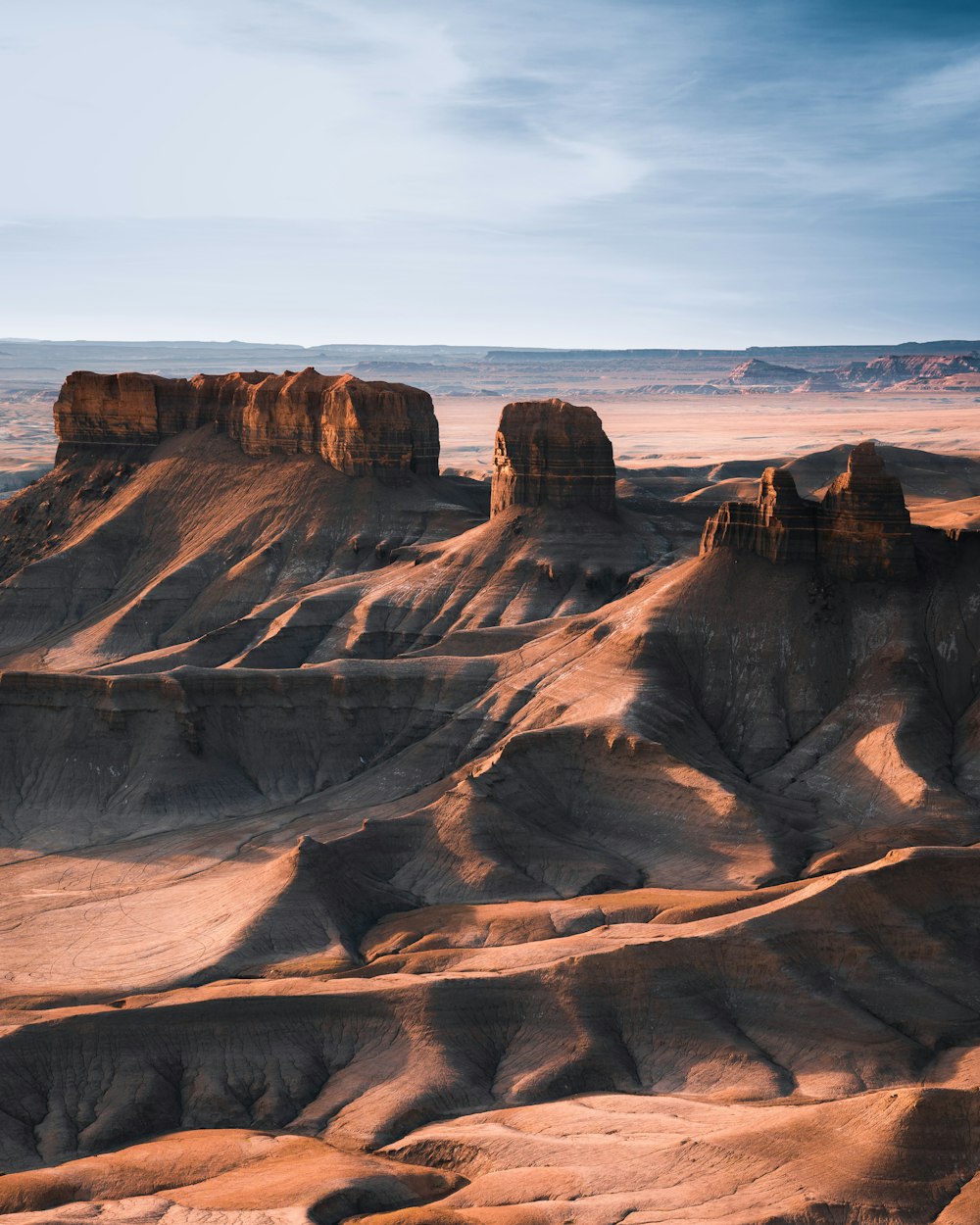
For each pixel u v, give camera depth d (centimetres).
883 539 12706
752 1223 6081
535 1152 6875
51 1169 6906
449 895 10194
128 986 8988
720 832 10425
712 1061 7844
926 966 8469
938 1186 6369
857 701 11969
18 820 12338
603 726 11444
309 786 12750
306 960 9225
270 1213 6153
